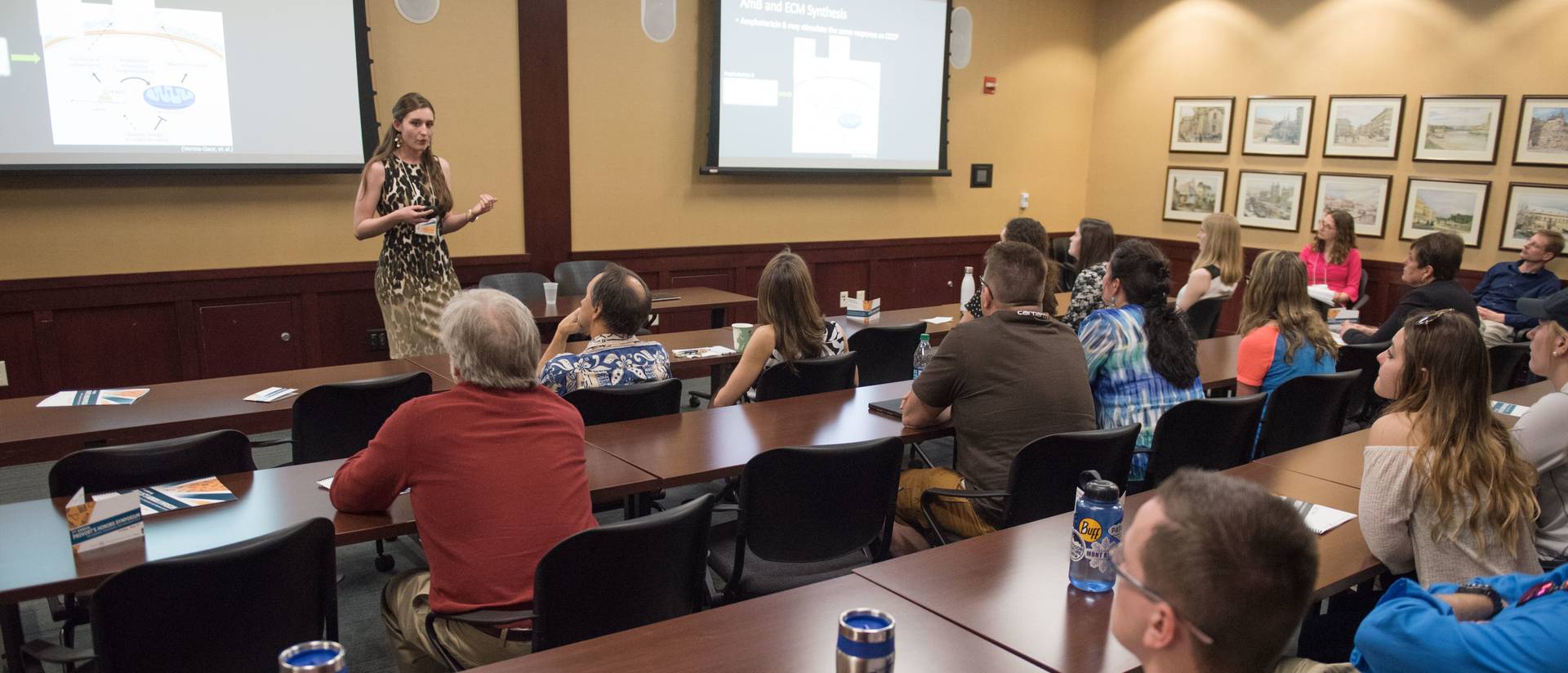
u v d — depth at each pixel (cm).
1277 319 362
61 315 487
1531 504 186
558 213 623
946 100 770
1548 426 207
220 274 521
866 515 246
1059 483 256
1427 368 191
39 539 196
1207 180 808
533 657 149
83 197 484
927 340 365
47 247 479
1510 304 604
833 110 715
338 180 551
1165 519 97
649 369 310
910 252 794
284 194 536
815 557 244
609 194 643
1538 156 636
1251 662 92
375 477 197
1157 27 827
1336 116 727
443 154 577
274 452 478
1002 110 827
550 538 194
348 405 305
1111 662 150
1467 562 187
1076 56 866
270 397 323
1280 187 764
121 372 506
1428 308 486
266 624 181
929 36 753
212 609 172
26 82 456
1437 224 688
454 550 191
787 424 295
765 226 714
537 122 605
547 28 598
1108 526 174
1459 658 133
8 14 448
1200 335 556
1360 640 145
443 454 193
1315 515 219
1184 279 834
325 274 552
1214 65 792
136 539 197
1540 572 191
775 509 233
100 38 469
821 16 695
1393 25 693
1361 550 200
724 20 653
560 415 208
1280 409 327
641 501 299
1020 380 268
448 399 198
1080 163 894
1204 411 285
